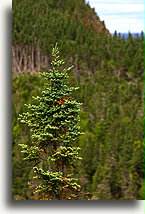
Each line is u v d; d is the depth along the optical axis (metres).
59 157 6.75
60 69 7.24
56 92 6.75
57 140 6.90
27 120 6.86
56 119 6.83
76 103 6.73
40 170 6.70
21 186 7.85
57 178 6.50
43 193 6.90
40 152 6.96
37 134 6.88
